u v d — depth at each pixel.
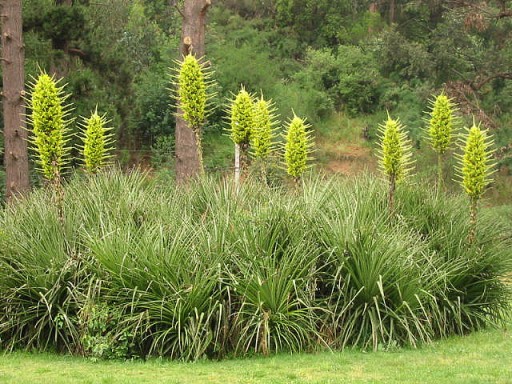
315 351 8.10
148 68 31.55
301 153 10.30
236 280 7.92
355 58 34.72
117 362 7.84
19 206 9.84
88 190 10.21
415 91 30.31
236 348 7.91
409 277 8.45
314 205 9.13
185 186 10.63
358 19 38.41
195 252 8.16
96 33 23.61
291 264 8.17
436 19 37.31
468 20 25.56
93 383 6.85
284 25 38.53
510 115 29.91
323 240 8.59
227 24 39.47
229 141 29.55
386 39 32.81
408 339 8.40
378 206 9.97
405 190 10.41
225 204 9.30
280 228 8.62
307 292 8.23
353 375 7.09
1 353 8.30
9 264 8.64
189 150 16.34
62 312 8.15
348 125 32.69
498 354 8.04
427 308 8.70
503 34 31.62
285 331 8.09
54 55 22.23
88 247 8.34
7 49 17.70
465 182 9.23
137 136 28.23
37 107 8.97
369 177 11.01
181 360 7.83
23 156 17.95
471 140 9.20
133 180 10.93
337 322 8.30
